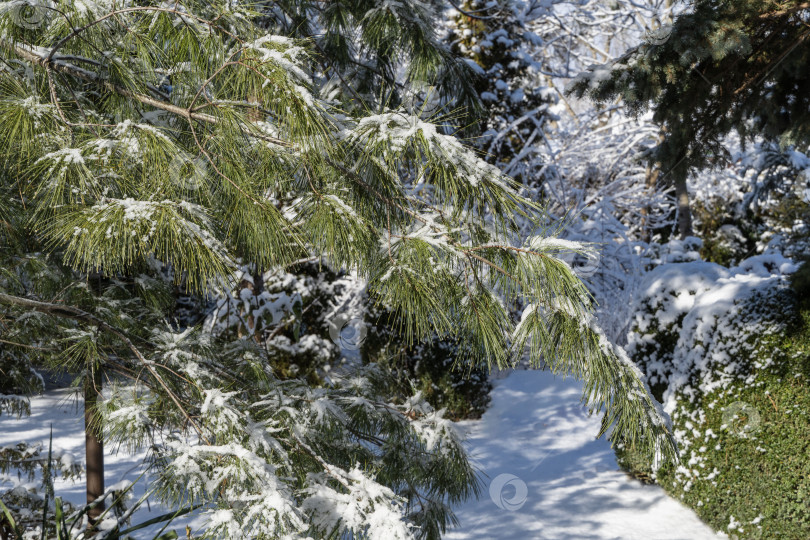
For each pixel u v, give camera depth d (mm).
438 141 1666
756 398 4734
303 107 1616
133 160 1788
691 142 6078
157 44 1976
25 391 4191
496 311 1896
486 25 10320
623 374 1857
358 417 3008
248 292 5047
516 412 7938
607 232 10266
